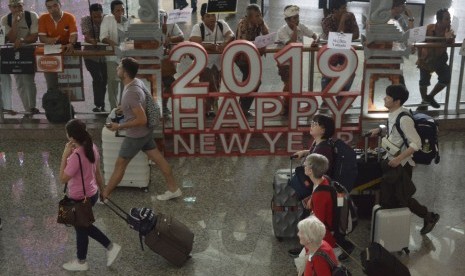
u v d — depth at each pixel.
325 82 8.91
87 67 8.94
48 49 8.56
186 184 7.48
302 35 8.91
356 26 9.12
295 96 8.11
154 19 7.73
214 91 8.84
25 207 6.91
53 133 8.78
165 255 5.68
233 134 8.23
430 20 15.95
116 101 9.06
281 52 7.95
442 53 9.02
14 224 6.55
